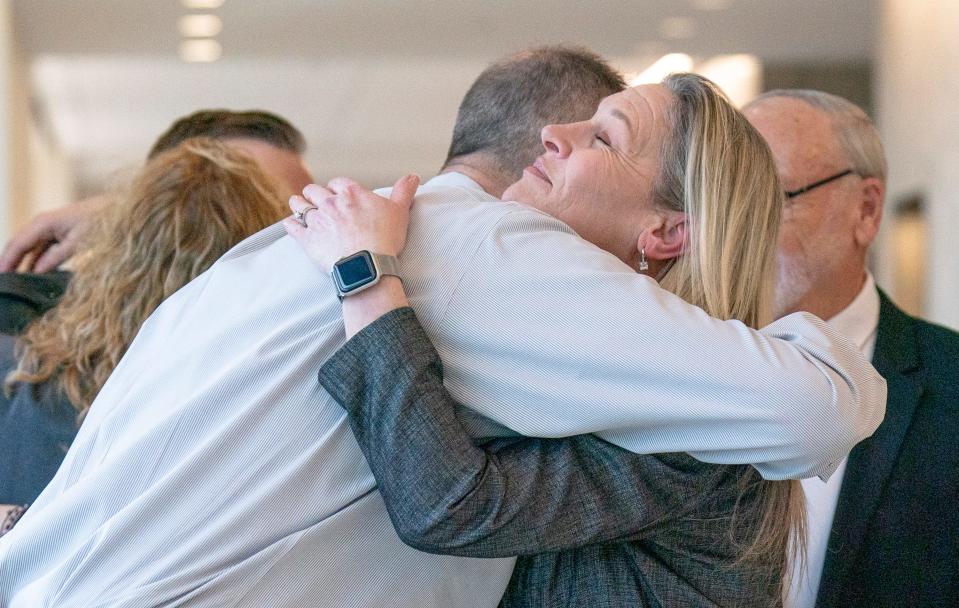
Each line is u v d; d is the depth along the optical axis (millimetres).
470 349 1457
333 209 1538
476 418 1472
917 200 8523
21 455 1908
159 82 12891
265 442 1436
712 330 1420
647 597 1551
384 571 1454
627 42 11234
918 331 2475
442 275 1475
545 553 1467
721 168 1637
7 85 10266
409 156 17797
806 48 11398
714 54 11742
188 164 2064
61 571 1395
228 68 12305
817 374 1412
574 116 1889
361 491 1451
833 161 2520
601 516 1447
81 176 19000
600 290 1436
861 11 10125
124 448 1463
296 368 1461
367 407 1401
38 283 2375
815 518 2270
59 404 1932
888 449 2260
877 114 9891
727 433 1408
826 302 2535
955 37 7359
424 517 1360
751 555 1600
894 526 2215
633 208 1653
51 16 10422
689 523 1562
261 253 1648
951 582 2188
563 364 1420
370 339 1404
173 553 1390
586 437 1498
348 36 11031
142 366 1595
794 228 2498
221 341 1529
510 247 1483
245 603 1383
